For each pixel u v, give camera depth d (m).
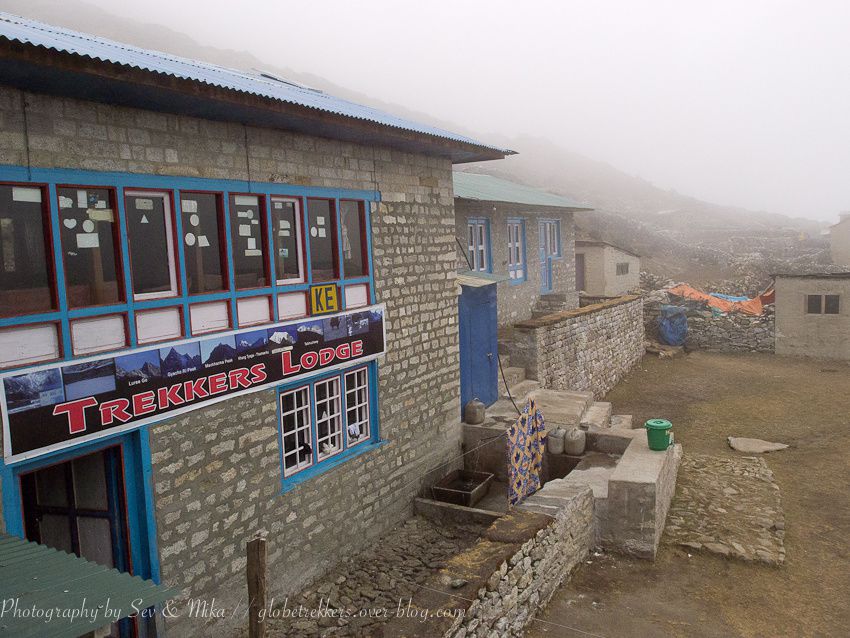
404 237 10.09
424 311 10.62
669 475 10.38
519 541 6.99
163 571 6.48
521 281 19.03
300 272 8.23
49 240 5.55
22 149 5.37
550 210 21.05
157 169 6.42
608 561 8.84
